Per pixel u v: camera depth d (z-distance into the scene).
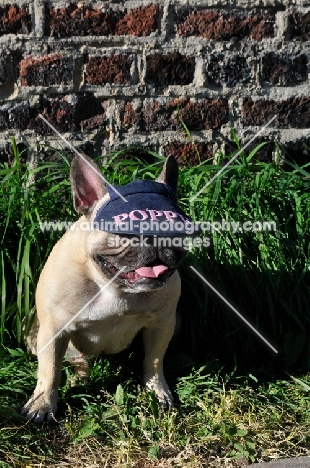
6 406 1.72
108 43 2.13
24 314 1.91
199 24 2.14
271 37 2.17
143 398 1.75
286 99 2.20
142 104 2.16
